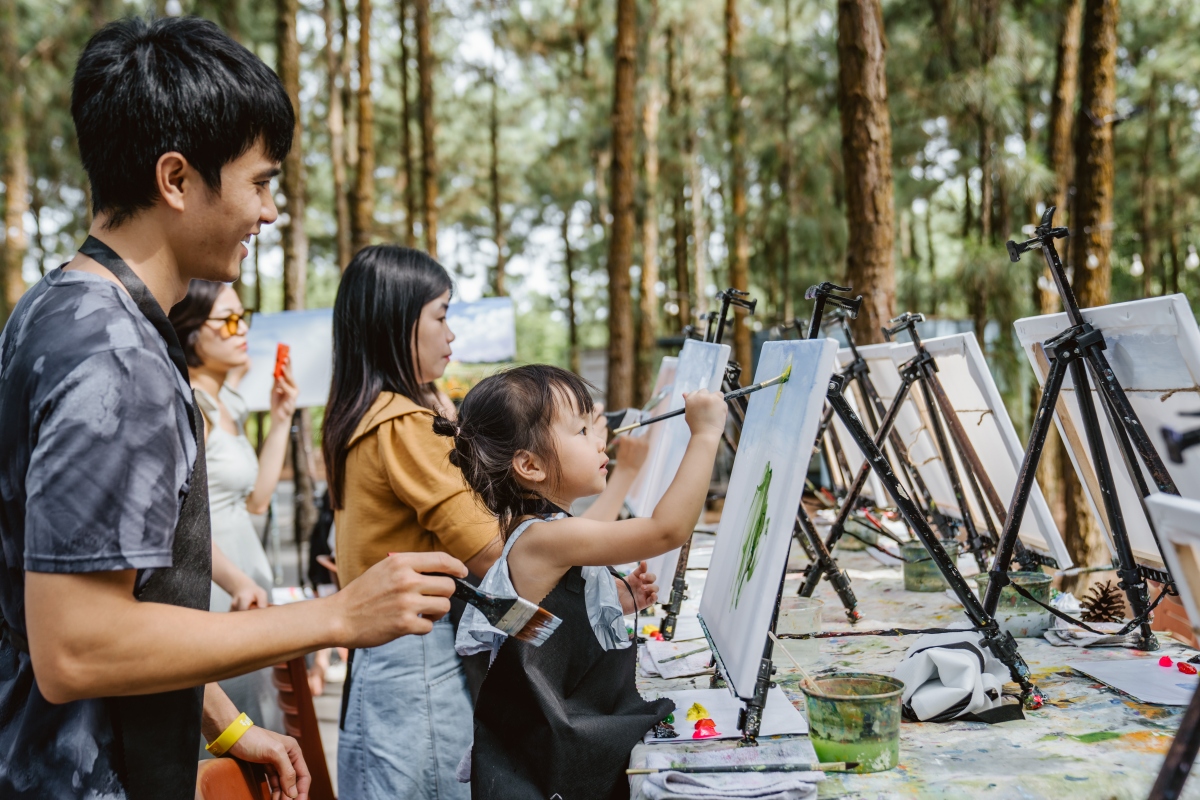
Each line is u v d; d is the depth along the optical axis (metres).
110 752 0.91
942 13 6.30
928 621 1.85
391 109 16.56
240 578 2.21
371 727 1.58
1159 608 2.10
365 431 1.58
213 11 7.93
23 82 9.30
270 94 0.96
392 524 1.58
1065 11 6.18
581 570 1.31
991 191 6.59
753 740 1.18
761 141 10.61
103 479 0.81
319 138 15.57
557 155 16.77
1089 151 4.69
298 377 4.11
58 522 0.80
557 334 31.09
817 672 1.53
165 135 0.91
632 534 1.25
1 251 9.88
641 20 13.50
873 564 2.57
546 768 1.16
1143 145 11.81
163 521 0.85
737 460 1.55
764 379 1.48
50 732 0.90
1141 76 10.74
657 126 14.27
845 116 3.88
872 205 3.83
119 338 0.86
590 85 14.09
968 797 1.03
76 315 0.87
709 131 13.22
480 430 1.45
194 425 0.98
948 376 2.09
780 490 1.13
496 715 1.20
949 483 2.46
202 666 0.85
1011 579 1.72
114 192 0.93
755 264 16.25
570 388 1.46
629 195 9.07
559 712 1.19
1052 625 1.71
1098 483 1.64
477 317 4.31
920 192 11.20
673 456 1.79
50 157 10.23
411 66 15.61
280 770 1.33
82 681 0.81
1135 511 1.66
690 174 15.11
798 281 11.96
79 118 0.93
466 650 1.36
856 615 1.88
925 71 6.63
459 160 18.61
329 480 1.69
